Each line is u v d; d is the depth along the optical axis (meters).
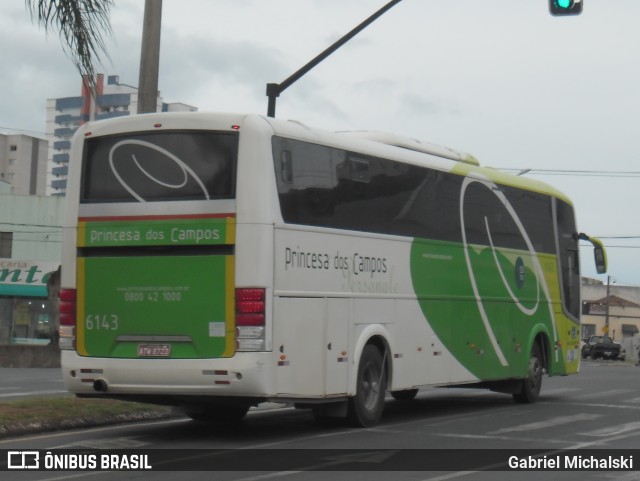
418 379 18.70
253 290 14.64
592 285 151.62
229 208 14.82
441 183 19.84
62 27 16.08
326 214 16.22
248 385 14.55
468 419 19.19
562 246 25.16
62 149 181.50
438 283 19.50
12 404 17.45
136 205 15.31
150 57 19.22
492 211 21.80
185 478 11.91
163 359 14.95
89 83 16.30
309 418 18.97
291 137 15.55
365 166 17.42
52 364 44.53
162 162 15.27
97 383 15.29
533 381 23.31
